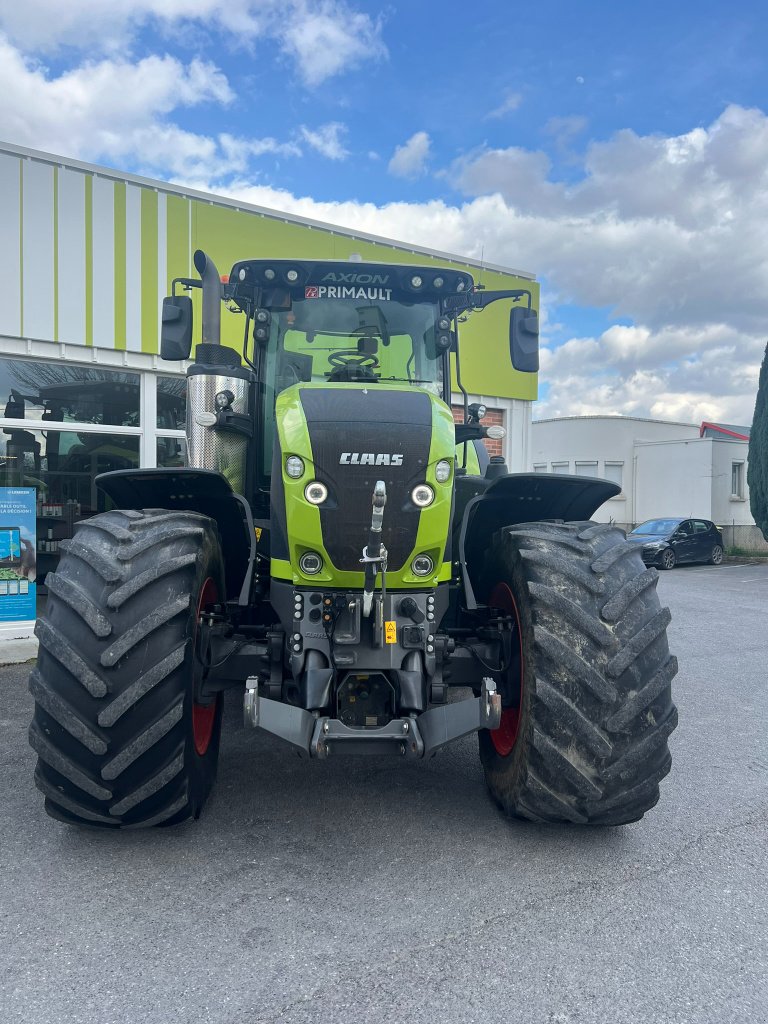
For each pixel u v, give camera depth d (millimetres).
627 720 2807
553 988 2162
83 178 8391
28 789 3586
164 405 9234
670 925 2518
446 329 4152
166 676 2684
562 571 2959
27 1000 2066
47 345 8320
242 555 3797
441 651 3195
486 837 3162
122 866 2848
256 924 2461
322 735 2828
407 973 2215
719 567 19391
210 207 9203
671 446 26328
